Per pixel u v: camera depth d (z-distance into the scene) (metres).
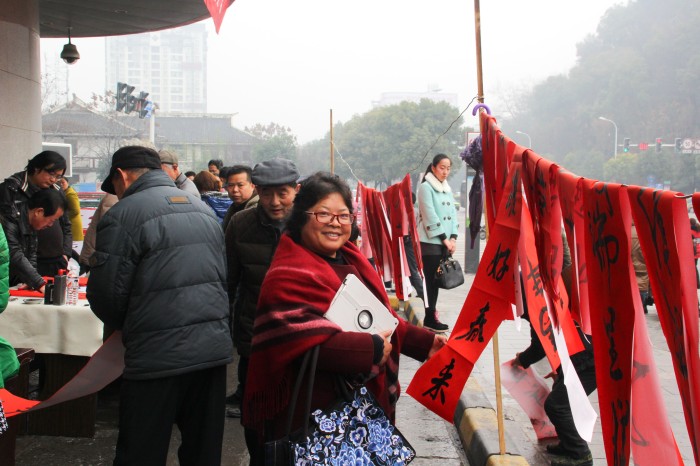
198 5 13.04
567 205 2.27
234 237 4.04
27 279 5.04
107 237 3.12
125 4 12.98
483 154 3.57
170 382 3.10
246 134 82.56
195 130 83.00
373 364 2.50
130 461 3.06
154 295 3.09
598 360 2.08
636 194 1.78
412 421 5.35
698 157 58.03
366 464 2.44
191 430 3.30
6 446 3.72
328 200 2.63
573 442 4.07
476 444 4.36
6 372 3.59
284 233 2.72
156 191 3.26
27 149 9.66
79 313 4.48
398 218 6.25
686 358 1.65
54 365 4.62
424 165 60.41
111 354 3.63
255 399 2.56
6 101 9.14
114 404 5.33
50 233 6.46
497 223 2.87
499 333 8.23
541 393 4.37
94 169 54.53
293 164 3.97
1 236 3.22
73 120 55.62
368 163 63.84
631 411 1.92
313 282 2.53
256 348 2.53
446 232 7.79
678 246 1.62
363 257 2.82
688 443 4.66
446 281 7.70
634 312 1.89
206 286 3.19
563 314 2.67
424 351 2.87
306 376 2.50
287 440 2.41
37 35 9.94
